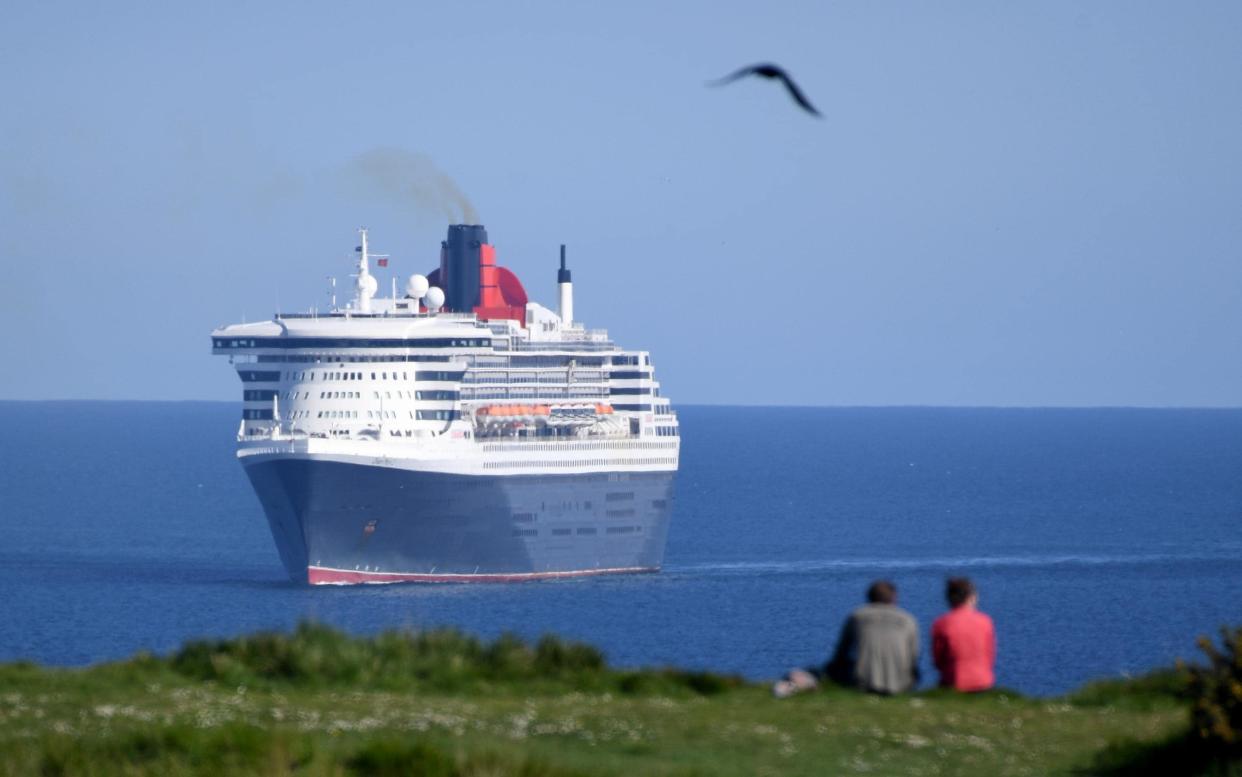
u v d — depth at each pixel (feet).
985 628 392.47
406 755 316.19
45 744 331.98
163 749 328.70
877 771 326.65
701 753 337.93
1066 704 391.24
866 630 388.16
